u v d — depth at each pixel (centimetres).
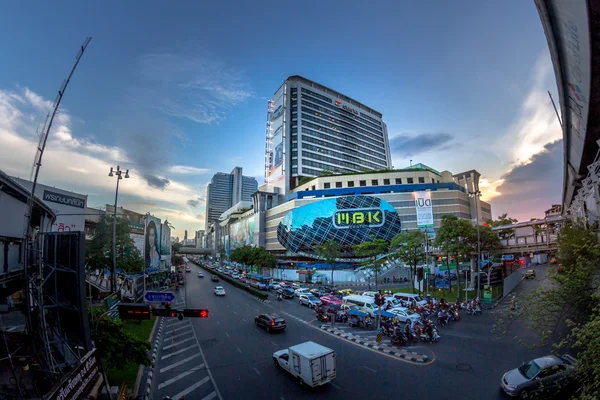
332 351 1639
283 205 10188
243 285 5700
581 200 2600
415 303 3484
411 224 8681
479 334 2438
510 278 4209
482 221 9788
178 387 1647
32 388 1273
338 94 14675
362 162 14125
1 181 1215
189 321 3144
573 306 1195
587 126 1831
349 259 8056
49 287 1377
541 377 1380
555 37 1570
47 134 1306
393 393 1498
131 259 4000
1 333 1527
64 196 4100
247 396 1523
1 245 1330
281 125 12825
